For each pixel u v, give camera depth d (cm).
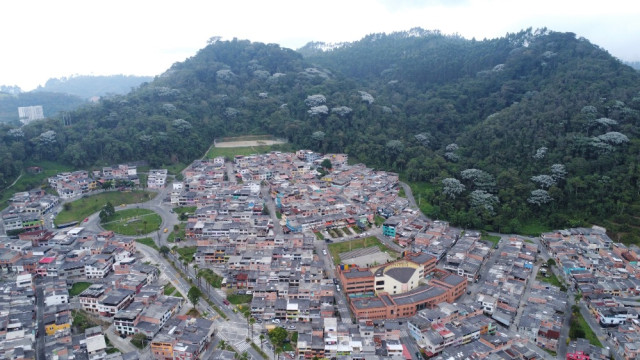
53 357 16562
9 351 16562
